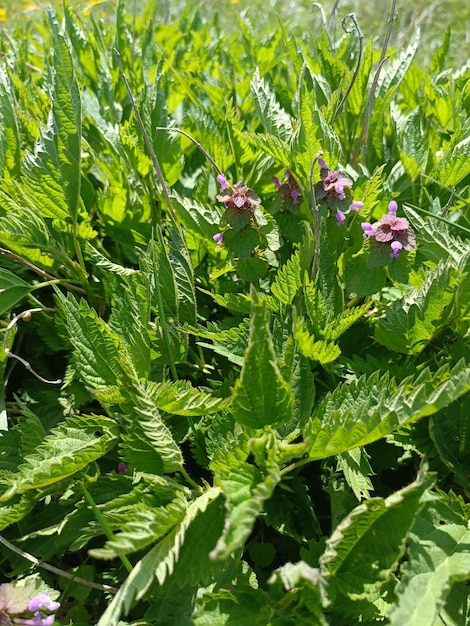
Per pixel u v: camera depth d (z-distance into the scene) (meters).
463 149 0.30
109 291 0.29
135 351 0.23
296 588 0.18
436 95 0.37
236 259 0.27
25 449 0.24
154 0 0.48
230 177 0.33
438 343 0.26
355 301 0.27
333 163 0.27
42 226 0.28
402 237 0.24
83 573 0.23
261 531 0.23
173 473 0.24
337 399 0.21
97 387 0.23
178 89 0.39
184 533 0.19
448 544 0.19
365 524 0.18
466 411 0.22
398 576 0.20
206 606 0.19
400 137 0.34
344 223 0.27
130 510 0.20
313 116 0.27
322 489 0.24
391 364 0.24
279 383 0.18
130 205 0.31
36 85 0.43
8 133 0.30
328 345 0.23
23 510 0.22
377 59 0.40
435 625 0.18
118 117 0.38
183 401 0.21
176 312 0.26
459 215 0.31
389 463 0.24
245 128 0.38
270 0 0.82
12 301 0.26
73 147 0.27
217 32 0.53
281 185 0.28
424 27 0.76
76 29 0.39
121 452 0.21
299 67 0.37
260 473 0.18
